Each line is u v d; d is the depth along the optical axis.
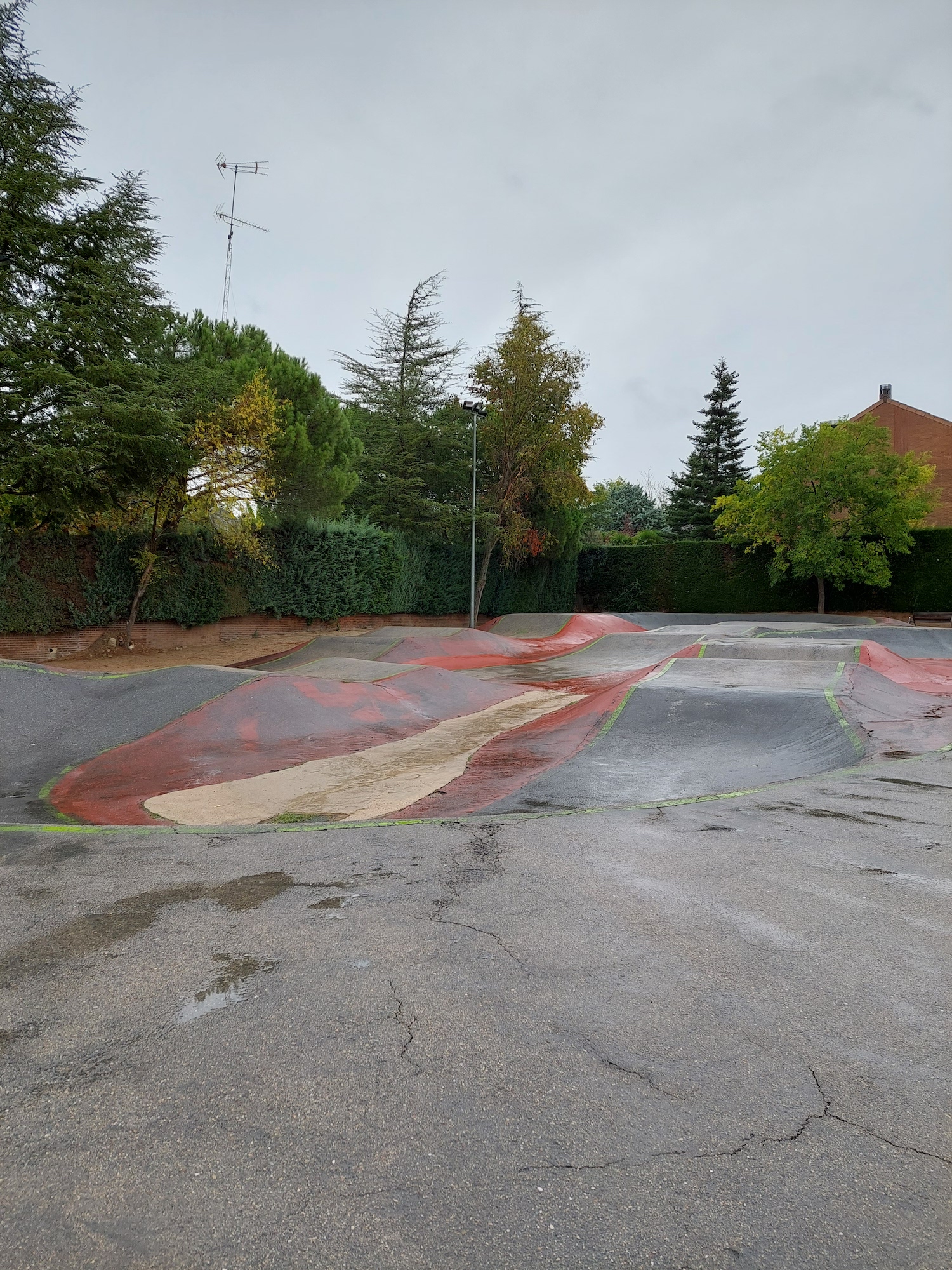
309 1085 2.23
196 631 18.95
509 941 3.28
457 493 30.48
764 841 4.92
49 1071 2.31
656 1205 1.76
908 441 36.38
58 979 2.94
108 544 16.22
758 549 35.44
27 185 12.08
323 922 3.53
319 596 22.20
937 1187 1.82
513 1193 1.80
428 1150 1.95
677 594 37.84
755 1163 1.90
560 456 30.25
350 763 8.08
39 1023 2.60
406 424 27.25
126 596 16.69
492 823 5.48
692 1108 2.12
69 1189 1.82
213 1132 2.02
